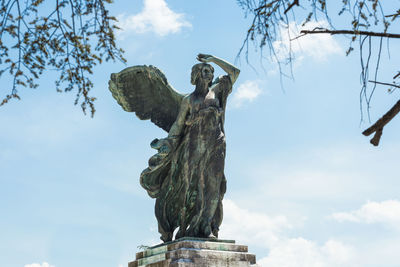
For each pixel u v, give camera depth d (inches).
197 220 750.5
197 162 764.0
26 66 346.0
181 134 789.2
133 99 852.0
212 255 692.1
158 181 804.6
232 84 802.2
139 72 831.1
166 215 796.6
